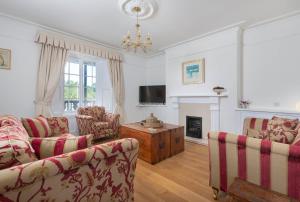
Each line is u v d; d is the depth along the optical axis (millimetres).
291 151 1328
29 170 801
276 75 3227
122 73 5117
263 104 3385
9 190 752
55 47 3646
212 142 1795
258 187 1394
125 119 5223
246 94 3596
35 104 3441
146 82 5855
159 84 5523
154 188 2084
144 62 5785
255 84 3477
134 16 3016
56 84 3645
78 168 985
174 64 4680
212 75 3877
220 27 3506
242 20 3209
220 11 2873
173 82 4723
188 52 4324
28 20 3225
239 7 2758
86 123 3701
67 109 4219
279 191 1411
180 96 4441
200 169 2613
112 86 4836
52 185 891
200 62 4059
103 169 1109
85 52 4156
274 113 3035
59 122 2822
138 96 5613
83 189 1019
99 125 3828
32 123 2449
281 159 1391
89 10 2842
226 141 1682
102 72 4914
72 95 4324
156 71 5605
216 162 1782
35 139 1286
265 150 1458
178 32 3736
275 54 3230
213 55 3854
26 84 3328
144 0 2508
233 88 3535
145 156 2912
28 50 3338
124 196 1265
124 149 1201
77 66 4426
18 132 1396
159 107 5281
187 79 4340
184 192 1997
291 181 1354
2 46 3068
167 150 3072
